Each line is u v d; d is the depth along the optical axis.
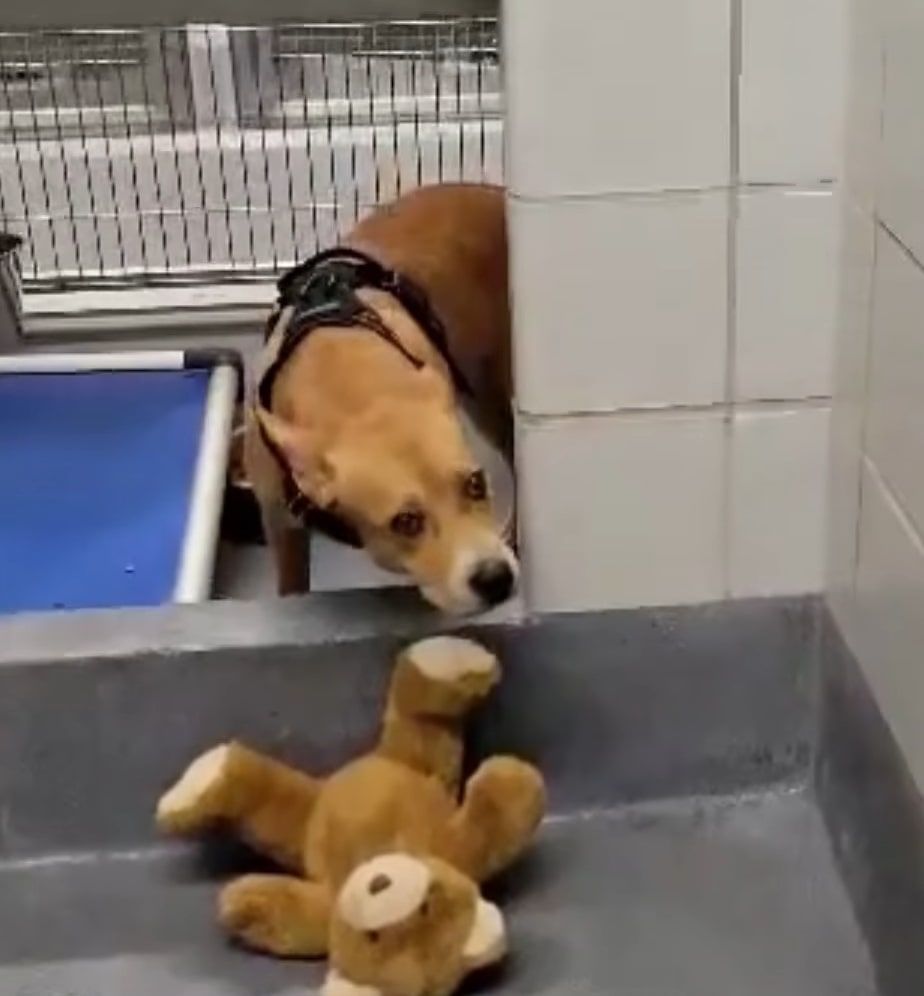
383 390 1.33
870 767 1.16
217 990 1.15
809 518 1.25
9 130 2.42
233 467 1.94
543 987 1.13
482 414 1.65
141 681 1.25
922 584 1.04
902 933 1.08
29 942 1.20
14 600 1.60
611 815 1.30
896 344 1.06
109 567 1.66
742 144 1.13
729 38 1.10
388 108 2.40
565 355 1.19
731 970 1.14
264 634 1.26
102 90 2.41
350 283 1.47
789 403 1.21
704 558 1.26
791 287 1.17
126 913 1.23
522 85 1.11
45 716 1.25
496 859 1.19
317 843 1.19
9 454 1.91
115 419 1.98
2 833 1.29
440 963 1.08
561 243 1.15
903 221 1.02
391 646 1.26
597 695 1.29
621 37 1.09
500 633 1.26
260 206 2.48
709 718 1.29
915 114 0.99
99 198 2.47
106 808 1.29
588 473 1.22
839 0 1.09
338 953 1.09
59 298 2.37
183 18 1.35
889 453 1.09
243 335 2.29
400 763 1.21
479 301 1.62
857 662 1.19
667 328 1.18
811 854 1.25
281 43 2.36
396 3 1.34
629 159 1.13
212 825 1.20
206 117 2.45
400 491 1.25
